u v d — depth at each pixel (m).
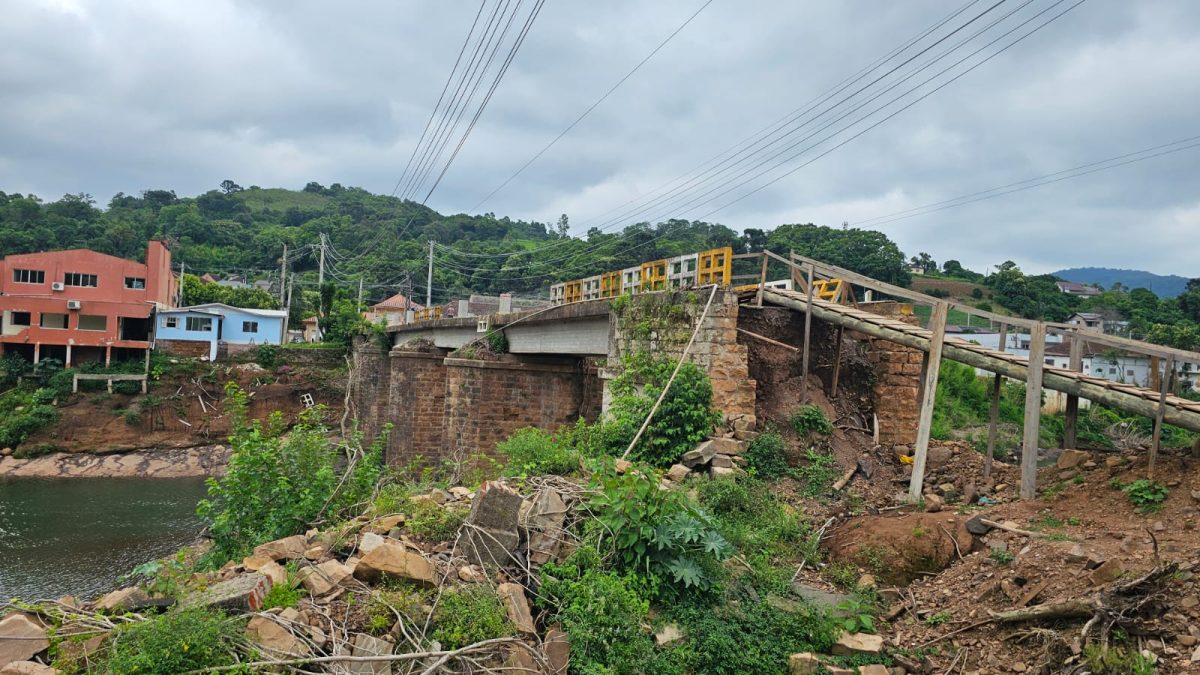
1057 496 9.64
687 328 14.15
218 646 5.96
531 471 11.66
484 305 41.19
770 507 11.02
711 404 13.30
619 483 9.18
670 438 12.94
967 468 11.84
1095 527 8.51
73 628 6.39
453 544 8.55
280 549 8.19
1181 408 8.83
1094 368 36.22
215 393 41.88
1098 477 9.62
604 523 8.70
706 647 7.61
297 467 11.12
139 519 27.11
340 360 47.09
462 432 23.41
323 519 10.48
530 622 7.48
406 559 7.54
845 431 13.93
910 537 9.43
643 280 17.33
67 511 27.95
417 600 7.12
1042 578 7.71
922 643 7.78
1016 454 14.41
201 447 38.84
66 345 41.53
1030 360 10.16
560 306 20.27
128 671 5.61
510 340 25.34
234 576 7.68
